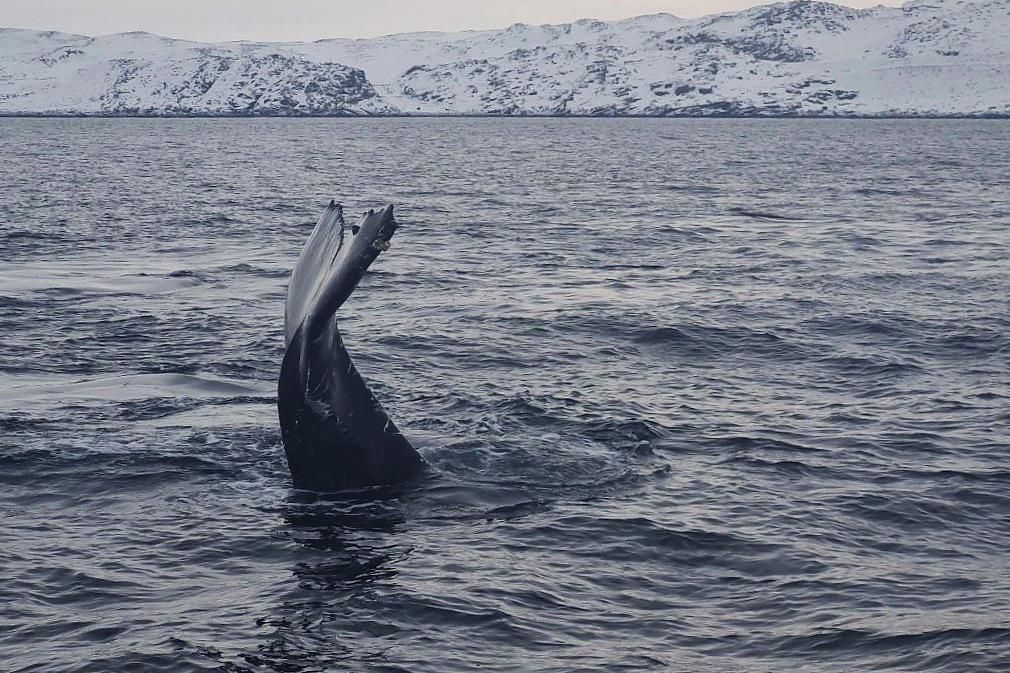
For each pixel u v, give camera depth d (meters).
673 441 14.46
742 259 32.81
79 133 187.38
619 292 26.56
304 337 11.70
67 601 9.64
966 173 80.31
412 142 152.88
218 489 12.22
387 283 27.83
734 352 20.16
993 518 11.84
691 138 173.25
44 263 30.17
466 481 12.36
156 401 15.72
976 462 13.67
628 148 131.75
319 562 10.45
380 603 9.61
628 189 64.25
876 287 27.39
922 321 22.66
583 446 13.90
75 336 20.58
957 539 11.23
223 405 15.53
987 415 15.86
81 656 8.66
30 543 10.84
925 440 14.59
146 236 37.62
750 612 9.52
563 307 24.11
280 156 106.00
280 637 9.00
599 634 9.09
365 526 11.27
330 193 59.31
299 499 11.95
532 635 9.06
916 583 10.08
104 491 12.20
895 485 12.80
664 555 10.72
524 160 101.25
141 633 9.05
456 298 25.59
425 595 9.74
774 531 11.33
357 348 19.88
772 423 15.39
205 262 31.27
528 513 11.66
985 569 10.45
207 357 18.95
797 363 19.33
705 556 10.71
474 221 44.47
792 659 8.64
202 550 10.72
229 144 139.38
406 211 49.09
